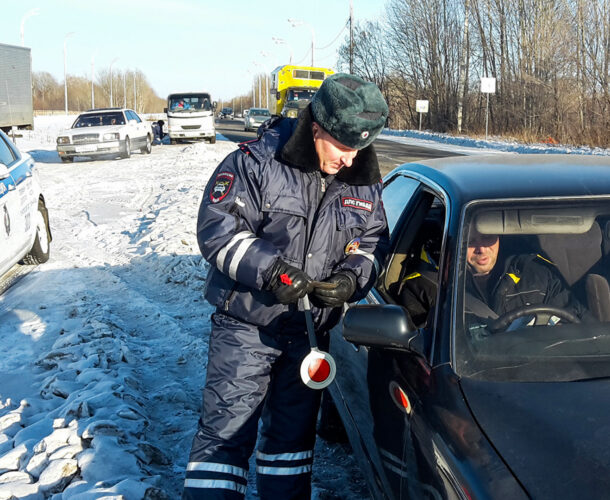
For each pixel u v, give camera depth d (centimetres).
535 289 252
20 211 736
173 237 873
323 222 253
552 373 213
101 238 993
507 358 220
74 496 296
